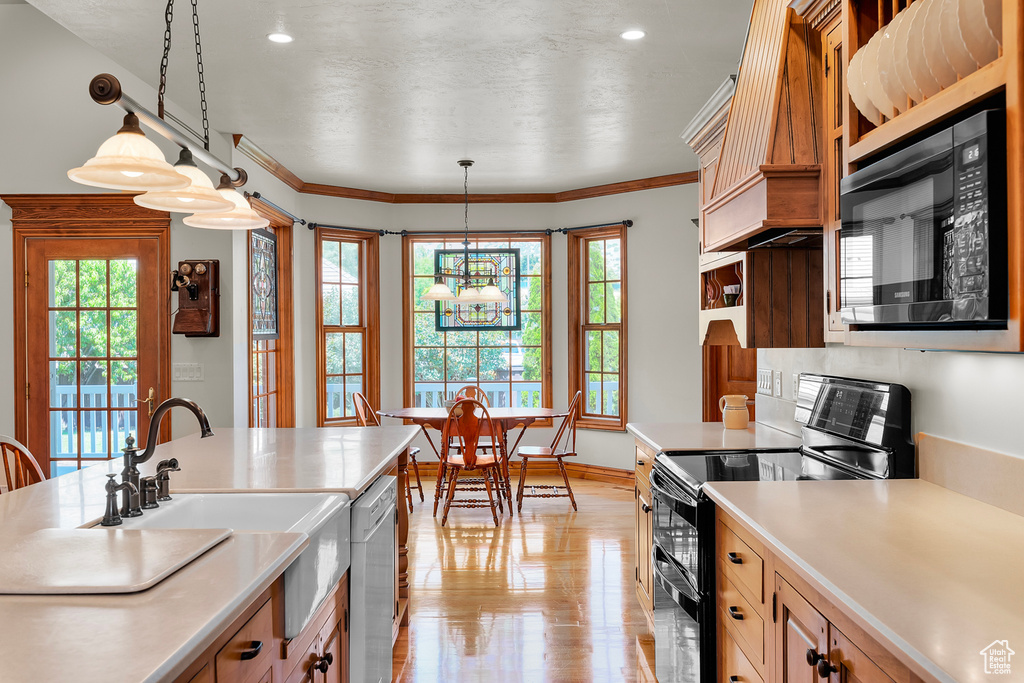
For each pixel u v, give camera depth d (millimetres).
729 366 5426
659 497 2531
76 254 4543
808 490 1919
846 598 1121
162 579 1185
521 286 6570
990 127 1152
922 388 2010
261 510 1988
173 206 2096
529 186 6148
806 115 2260
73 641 941
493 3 2715
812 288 2666
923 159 1357
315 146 4797
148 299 4527
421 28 2941
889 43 1493
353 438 3186
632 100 3875
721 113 3141
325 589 1811
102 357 4562
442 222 6484
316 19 2850
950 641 952
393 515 2650
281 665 1512
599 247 6309
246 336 4750
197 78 3498
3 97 4527
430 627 3123
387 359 6457
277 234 5605
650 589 2967
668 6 2750
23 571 1190
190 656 945
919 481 2008
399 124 4301
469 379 6574
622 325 6012
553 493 5703
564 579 3725
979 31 1264
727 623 1961
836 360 2586
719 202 2746
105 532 1458
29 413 4559
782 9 2332
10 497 1990
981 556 1329
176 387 4508
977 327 1273
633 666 2748
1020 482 1604
